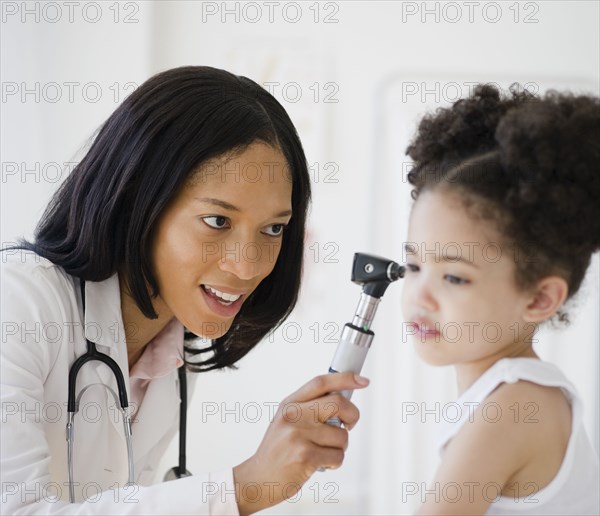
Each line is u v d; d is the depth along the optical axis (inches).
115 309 41.6
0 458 35.4
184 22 88.9
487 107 32.5
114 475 44.9
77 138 80.0
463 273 30.3
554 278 30.5
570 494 31.2
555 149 29.8
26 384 37.0
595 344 75.9
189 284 38.6
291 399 33.7
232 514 33.2
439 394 79.8
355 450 88.4
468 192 30.2
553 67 88.8
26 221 75.7
